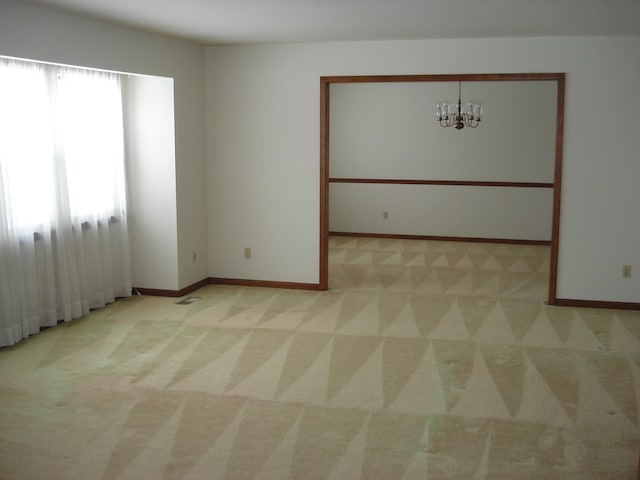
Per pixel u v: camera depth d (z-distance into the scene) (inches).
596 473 119.1
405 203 376.8
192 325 207.2
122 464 120.8
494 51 225.5
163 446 127.8
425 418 141.3
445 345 189.3
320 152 246.7
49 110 195.3
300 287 256.7
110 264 230.8
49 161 197.2
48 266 198.7
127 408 145.2
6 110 179.3
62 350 182.7
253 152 253.3
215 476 116.8
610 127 222.4
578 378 164.6
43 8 166.7
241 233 259.6
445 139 366.6
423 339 194.5
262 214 256.4
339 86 375.6
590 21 186.7
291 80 245.0
